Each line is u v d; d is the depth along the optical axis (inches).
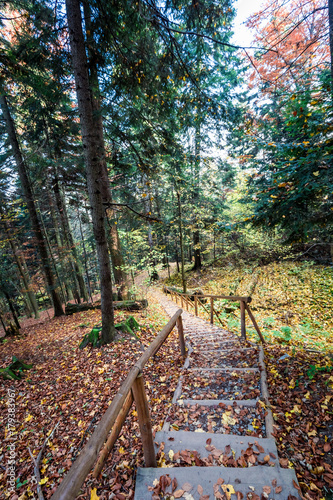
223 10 165.0
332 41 130.6
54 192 463.8
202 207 576.4
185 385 139.6
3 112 373.7
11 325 378.3
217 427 100.7
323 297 316.5
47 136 364.2
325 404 102.0
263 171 171.6
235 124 210.8
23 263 491.8
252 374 137.2
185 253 1039.0
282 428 94.3
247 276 485.4
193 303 470.0
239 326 280.5
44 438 130.6
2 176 376.5
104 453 75.1
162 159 270.4
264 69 182.7
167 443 91.8
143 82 203.6
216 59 253.8
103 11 169.0
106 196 308.0
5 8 232.1
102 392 157.6
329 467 75.5
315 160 113.3
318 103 114.3
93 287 1018.7
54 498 36.3
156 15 137.9
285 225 143.5
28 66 200.8
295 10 139.3
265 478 70.2
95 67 195.9
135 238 491.8
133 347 209.3
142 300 403.2
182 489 69.0
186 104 201.9
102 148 259.1
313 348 179.5
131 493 75.7
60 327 358.9
